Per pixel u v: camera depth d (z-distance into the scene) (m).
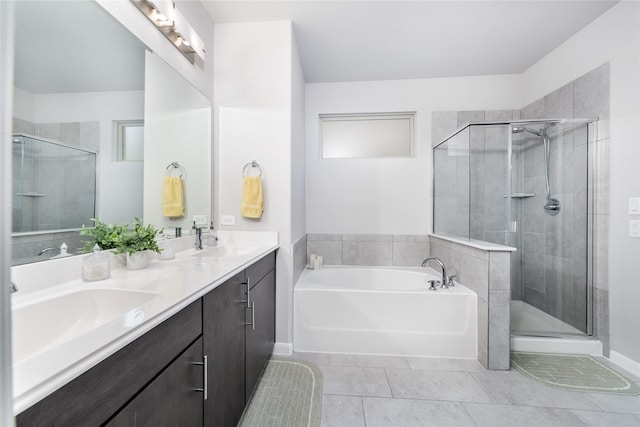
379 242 3.00
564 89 2.34
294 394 1.59
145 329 0.65
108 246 1.19
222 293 1.14
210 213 2.08
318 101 3.03
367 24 2.13
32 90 0.90
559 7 1.95
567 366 1.89
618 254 1.91
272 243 2.10
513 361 1.95
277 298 2.10
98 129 1.14
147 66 1.43
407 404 1.52
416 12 2.00
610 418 1.42
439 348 2.04
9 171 0.29
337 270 2.83
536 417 1.42
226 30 2.14
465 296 2.03
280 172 2.10
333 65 2.69
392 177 2.99
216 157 2.14
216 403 1.08
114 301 0.91
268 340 1.89
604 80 2.00
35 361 0.47
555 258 2.32
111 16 1.21
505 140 2.32
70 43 1.03
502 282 1.87
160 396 0.74
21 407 0.39
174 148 1.66
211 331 1.04
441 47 2.42
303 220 2.85
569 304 2.22
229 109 2.13
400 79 2.96
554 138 2.35
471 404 1.52
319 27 2.16
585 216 2.12
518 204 2.62
